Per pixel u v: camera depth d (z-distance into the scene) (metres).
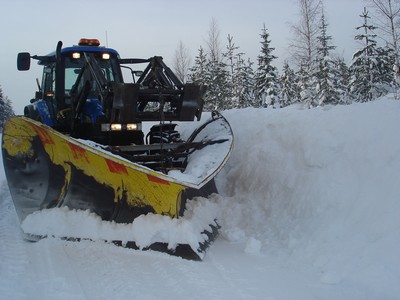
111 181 4.66
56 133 4.47
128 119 4.95
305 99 26.05
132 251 4.54
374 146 4.83
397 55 22.41
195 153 5.36
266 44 27.44
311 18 26.98
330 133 5.41
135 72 6.82
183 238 4.43
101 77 5.04
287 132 6.07
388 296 3.44
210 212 5.32
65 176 4.86
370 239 4.06
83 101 5.45
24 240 4.99
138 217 4.69
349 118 5.43
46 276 3.95
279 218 5.20
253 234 5.14
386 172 4.50
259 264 4.30
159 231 4.55
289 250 4.56
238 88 29.83
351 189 4.68
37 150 4.87
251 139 6.67
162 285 3.77
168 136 5.66
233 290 3.67
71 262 4.29
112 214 4.82
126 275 3.98
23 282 3.82
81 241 4.76
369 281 3.67
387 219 4.09
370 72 25.23
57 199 5.01
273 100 26.89
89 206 4.90
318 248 4.32
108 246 4.64
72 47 6.38
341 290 3.64
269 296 3.55
